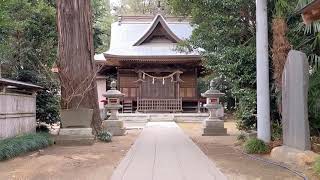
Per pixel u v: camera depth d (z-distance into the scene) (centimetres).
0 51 1580
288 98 934
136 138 1483
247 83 1170
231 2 1163
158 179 685
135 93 3162
